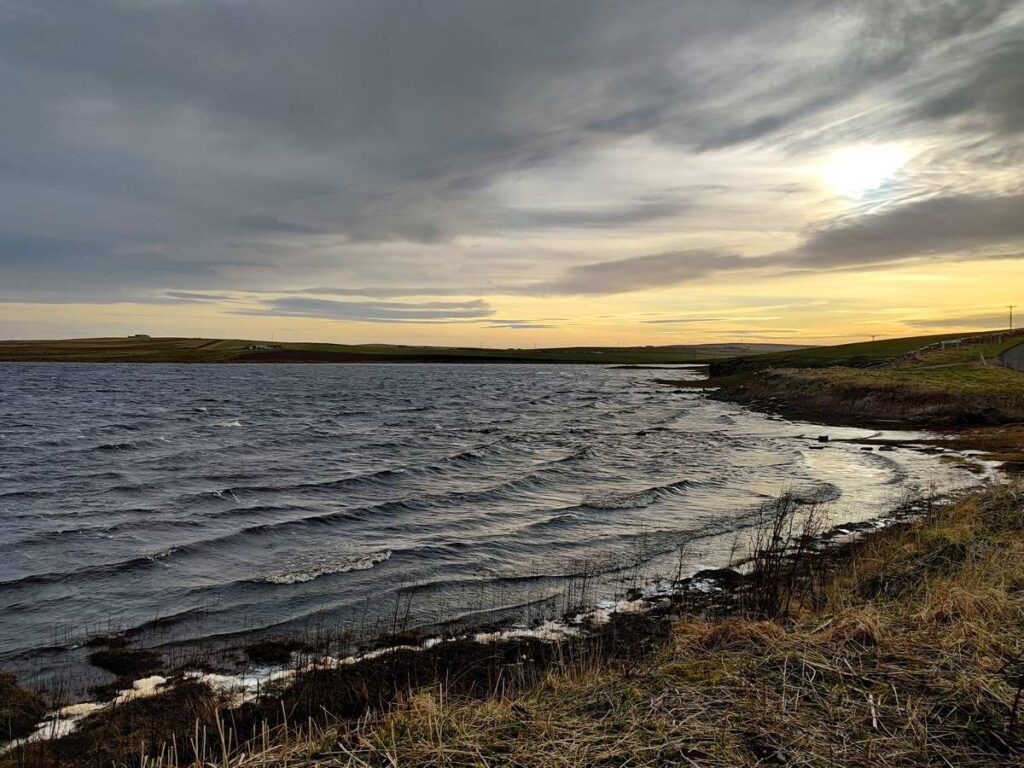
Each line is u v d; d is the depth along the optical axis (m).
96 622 10.25
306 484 22.23
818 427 39.94
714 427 41.72
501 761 3.82
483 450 30.88
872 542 13.11
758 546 12.73
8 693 7.57
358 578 12.41
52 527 16.31
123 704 7.44
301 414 54.28
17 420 45.62
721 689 4.57
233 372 153.88
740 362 99.31
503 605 10.91
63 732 6.81
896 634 5.41
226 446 33.16
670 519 16.91
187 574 12.64
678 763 3.70
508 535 15.53
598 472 24.53
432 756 3.92
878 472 23.70
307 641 9.45
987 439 30.27
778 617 8.56
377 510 18.28
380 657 8.66
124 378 116.69
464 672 8.12
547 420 48.38
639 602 10.91
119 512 18.03
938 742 3.82
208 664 8.66
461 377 142.00
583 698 4.73
